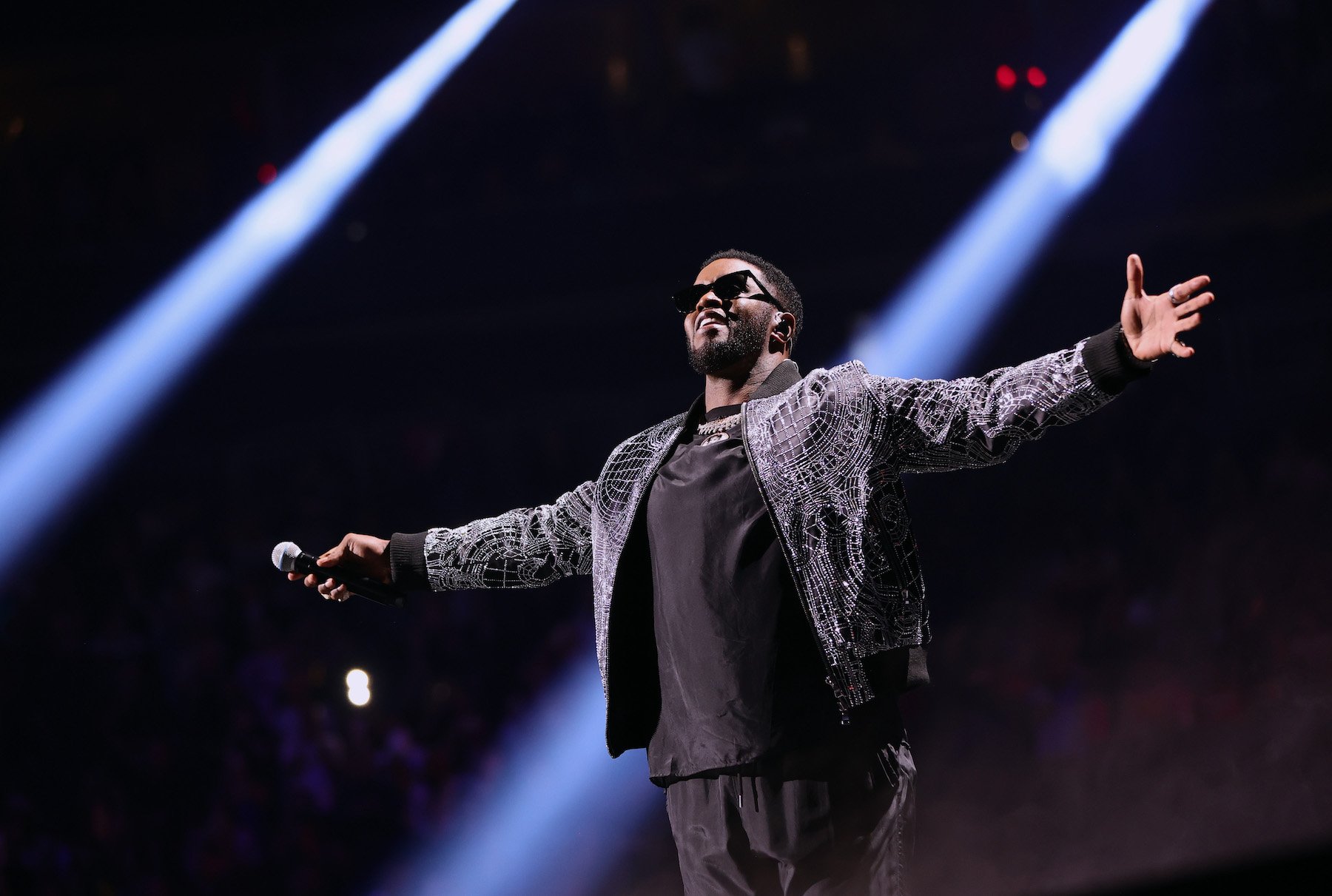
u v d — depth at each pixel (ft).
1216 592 26.78
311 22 39.81
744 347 8.22
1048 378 6.97
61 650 30.89
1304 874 10.32
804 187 37.27
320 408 38.24
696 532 7.45
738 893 7.18
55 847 26.23
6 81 39.52
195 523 36.22
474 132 39.42
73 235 38.47
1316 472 29.35
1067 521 30.86
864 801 7.14
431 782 25.09
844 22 38.91
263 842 25.13
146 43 39.68
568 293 37.93
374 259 38.63
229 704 28.55
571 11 39.83
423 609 29.45
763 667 7.18
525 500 36.40
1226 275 35.01
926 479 32.01
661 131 38.58
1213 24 35.73
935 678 26.63
